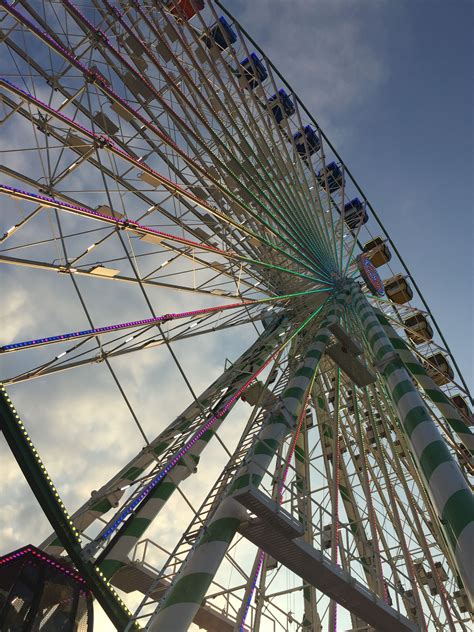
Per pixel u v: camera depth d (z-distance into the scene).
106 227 15.66
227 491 12.61
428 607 19.70
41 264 14.12
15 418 9.87
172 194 18.75
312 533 18.27
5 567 9.26
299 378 17.53
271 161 21.62
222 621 17.03
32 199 13.02
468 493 12.51
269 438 14.40
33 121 14.90
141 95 18.34
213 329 19.03
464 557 11.52
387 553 17.81
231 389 20.52
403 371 17.25
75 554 9.74
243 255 22.92
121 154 15.02
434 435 14.27
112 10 14.45
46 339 12.86
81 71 13.87
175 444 15.58
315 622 20.58
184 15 17.80
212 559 11.47
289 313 25.58
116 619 9.84
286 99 26.56
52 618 9.30
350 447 24.27
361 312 22.72
